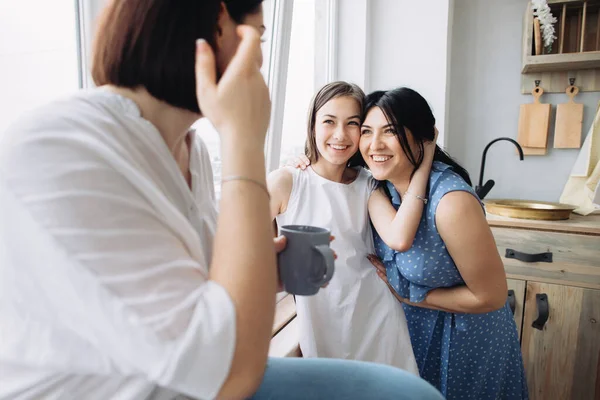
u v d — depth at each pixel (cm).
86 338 39
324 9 203
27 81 79
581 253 157
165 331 38
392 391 67
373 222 116
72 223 36
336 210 115
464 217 100
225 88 44
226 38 49
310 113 119
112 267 37
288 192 116
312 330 110
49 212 36
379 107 106
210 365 39
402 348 114
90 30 81
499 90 217
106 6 47
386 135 106
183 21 45
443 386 118
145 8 45
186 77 47
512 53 213
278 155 159
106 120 43
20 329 40
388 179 113
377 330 113
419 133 106
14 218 37
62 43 83
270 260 43
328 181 116
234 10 49
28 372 43
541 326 161
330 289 111
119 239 38
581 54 180
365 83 209
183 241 47
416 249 110
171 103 49
